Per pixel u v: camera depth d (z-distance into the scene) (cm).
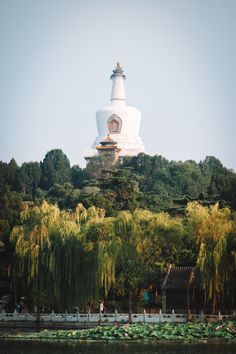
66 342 7175
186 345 6931
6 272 10512
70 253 8881
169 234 9088
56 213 9131
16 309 9131
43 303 9456
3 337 7550
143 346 6881
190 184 18962
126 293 9656
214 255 8581
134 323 8325
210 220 8844
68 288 8894
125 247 8981
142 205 13588
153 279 9831
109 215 12506
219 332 7531
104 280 8838
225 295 8819
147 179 19350
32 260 8831
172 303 9375
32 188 19900
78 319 8844
